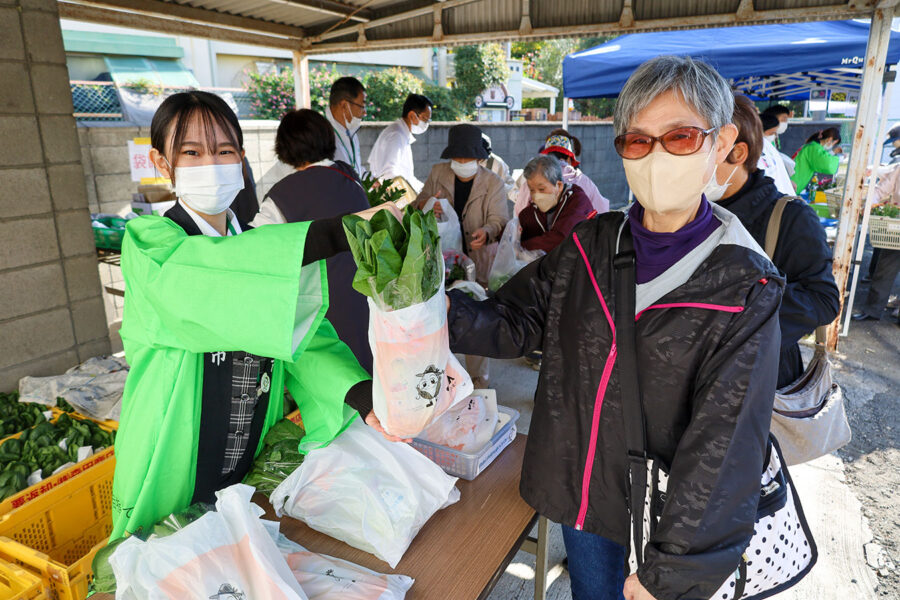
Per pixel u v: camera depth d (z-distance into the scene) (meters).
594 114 21.89
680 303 1.11
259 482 1.38
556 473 1.32
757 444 1.07
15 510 1.71
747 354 1.06
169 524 1.13
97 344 2.92
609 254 1.21
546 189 3.28
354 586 1.11
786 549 1.23
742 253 1.09
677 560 1.04
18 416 2.29
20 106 2.49
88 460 1.96
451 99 15.59
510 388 3.96
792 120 12.10
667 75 1.06
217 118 1.20
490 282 3.05
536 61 27.11
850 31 5.83
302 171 2.48
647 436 1.19
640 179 1.12
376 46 5.29
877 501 2.85
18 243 2.55
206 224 1.28
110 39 12.56
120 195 5.29
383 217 0.98
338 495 1.31
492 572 1.25
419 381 1.01
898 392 3.93
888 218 4.89
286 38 5.55
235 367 1.26
